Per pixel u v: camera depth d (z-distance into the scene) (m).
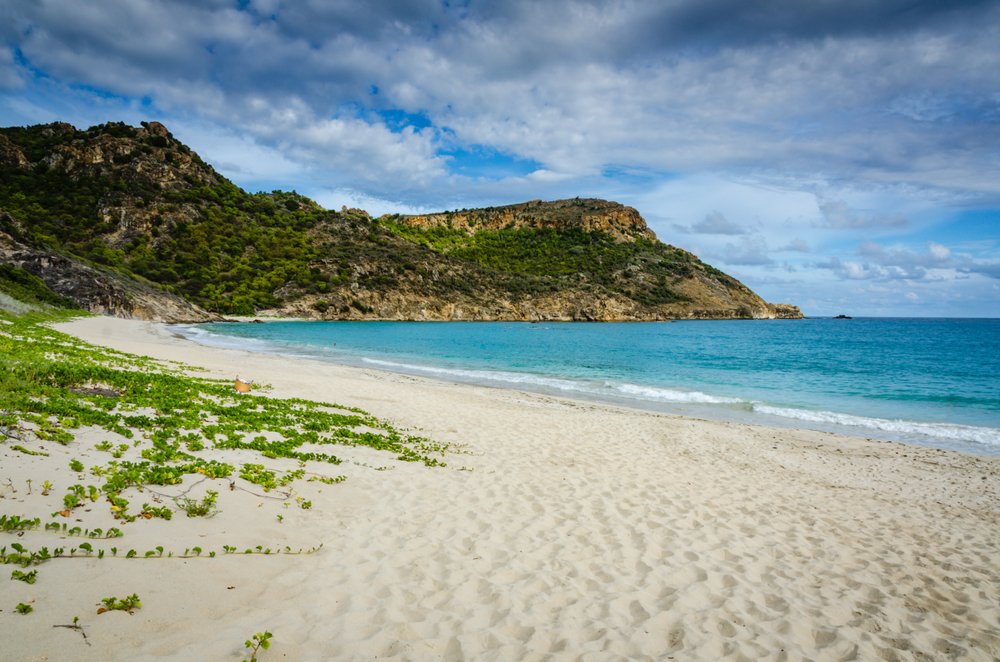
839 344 65.25
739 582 6.39
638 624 5.31
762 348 57.09
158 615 4.28
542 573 6.23
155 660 3.78
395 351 46.00
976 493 11.10
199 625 4.31
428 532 7.11
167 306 73.50
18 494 5.48
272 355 36.72
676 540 7.55
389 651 4.45
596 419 17.28
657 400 22.92
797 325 138.75
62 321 39.72
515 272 152.88
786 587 6.36
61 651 3.62
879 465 13.18
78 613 4.04
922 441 16.38
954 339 77.19
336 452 10.39
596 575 6.30
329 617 4.84
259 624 4.52
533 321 126.06
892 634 5.48
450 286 123.00
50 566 4.50
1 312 30.12
